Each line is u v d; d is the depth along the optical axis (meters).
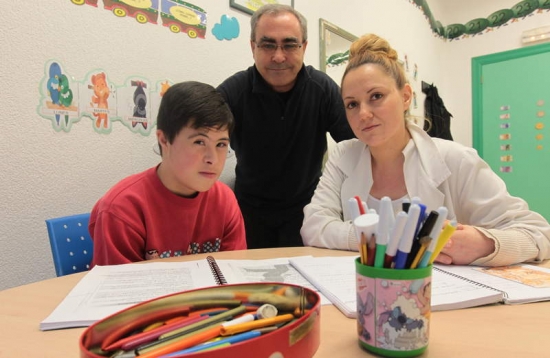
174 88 0.89
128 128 1.30
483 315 0.48
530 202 3.24
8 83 1.02
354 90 0.91
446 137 3.21
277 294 0.42
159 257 0.94
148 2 1.33
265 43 1.35
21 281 1.06
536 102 3.17
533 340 0.40
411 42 3.07
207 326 0.39
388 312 0.38
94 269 0.69
